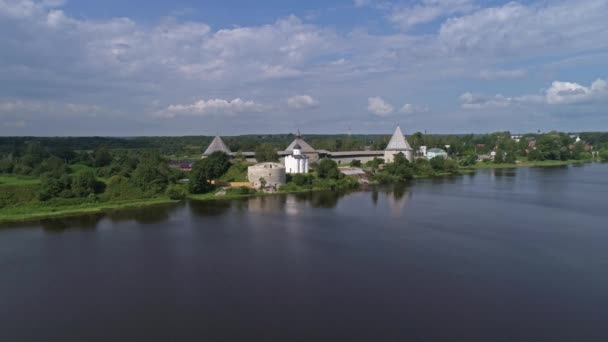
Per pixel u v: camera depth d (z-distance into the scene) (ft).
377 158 571.69
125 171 397.80
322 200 340.59
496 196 357.00
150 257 190.08
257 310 135.13
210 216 278.26
